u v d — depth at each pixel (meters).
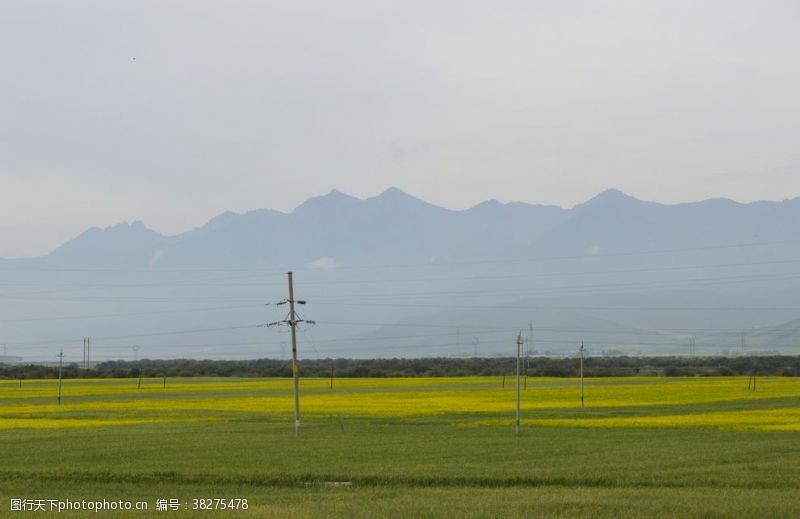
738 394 121.62
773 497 39.50
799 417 84.81
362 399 114.75
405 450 59.25
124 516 35.88
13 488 44.16
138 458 55.38
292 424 80.94
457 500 38.88
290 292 76.81
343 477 46.78
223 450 59.69
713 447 59.72
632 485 44.16
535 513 35.72
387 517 35.00
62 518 35.53
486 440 65.50
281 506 37.75
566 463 51.97
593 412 93.12
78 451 59.25
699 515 35.38
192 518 35.34
